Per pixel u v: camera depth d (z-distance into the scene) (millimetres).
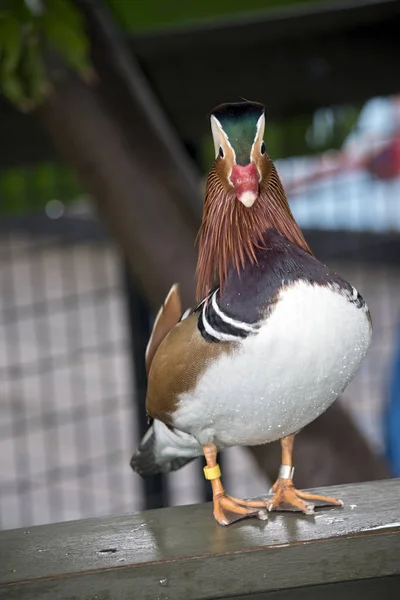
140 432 7285
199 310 3373
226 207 3352
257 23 6031
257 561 3438
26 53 5160
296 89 6227
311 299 3180
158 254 5348
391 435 8242
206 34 6098
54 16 5086
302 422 3557
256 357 3176
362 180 10195
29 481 10234
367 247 8688
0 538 3688
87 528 3746
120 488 10016
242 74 6188
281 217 3445
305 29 6043
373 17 5988
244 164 3240
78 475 10250
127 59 5566
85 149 5336
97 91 5355
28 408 11539
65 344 13211
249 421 3436
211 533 3602
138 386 7223
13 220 9992
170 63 6203
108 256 14102
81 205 9750
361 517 3678
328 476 5367
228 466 10234
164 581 3396
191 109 6344
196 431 3547
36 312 14266
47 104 5293
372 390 11180
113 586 3367
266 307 3170
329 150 7707
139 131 5371
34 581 3307
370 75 6211
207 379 3271
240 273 3264
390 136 9961
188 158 6258
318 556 3477
